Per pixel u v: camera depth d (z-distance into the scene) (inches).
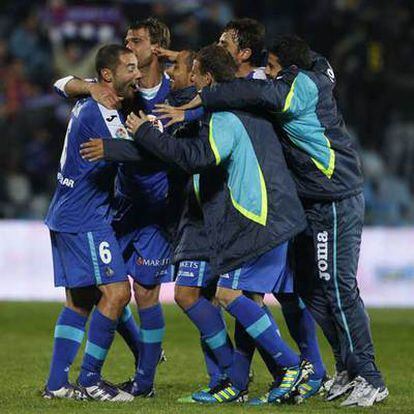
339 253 986.1
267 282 959.0
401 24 2625.5
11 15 2746.1
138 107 1044.5
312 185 977.5
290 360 964.6
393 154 2576.3
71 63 2477.9
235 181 942.4
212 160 927.7
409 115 2628.0
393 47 2613.2
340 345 1010.7
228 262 943.7
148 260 1023.6
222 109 940.0
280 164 951.0
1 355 1331.2
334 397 1012.5
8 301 1942.7
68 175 975.6
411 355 1366.9
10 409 919.7
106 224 983.6
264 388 1095.0
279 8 2667.3
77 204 974.4
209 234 954.1
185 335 1546.5
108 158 937.5
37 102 2471.7
